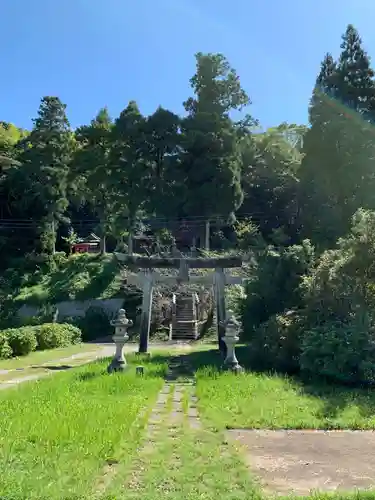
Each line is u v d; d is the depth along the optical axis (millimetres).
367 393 9477
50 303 33781
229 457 5336
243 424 6949
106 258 39500
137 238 42844
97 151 38781
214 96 41406
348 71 31828
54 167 41812
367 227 11922
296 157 45875
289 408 7930
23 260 40594
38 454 5062
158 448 5562
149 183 37406
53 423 6234
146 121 37656
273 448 5875
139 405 7934
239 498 4145
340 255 12664
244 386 9852
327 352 10500
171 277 18172
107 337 29984
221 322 17625
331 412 7738
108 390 9406
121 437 5746
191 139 36812
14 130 59781
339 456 5578
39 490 4152
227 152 37281
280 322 12805
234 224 42844
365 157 29750
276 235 37219
